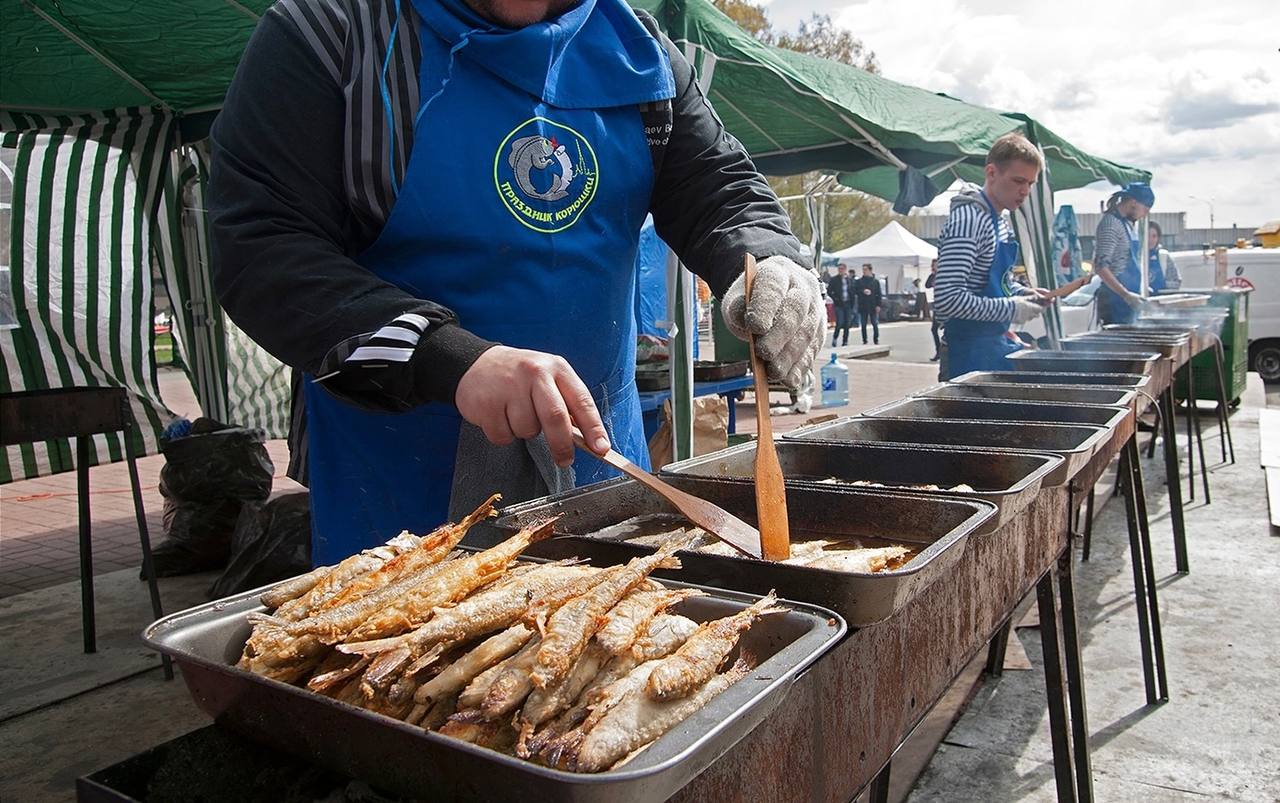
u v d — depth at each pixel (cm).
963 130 627
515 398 118
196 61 422
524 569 116
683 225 193
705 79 412
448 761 76
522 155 162
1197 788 265
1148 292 968
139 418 541
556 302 170
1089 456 208
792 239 176
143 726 315
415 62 155
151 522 617
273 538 428
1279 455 729
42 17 360
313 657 98
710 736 73
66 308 506
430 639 94
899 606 110
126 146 492
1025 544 183
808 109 547
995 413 288
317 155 150
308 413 178
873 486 170
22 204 484
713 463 197
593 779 67
